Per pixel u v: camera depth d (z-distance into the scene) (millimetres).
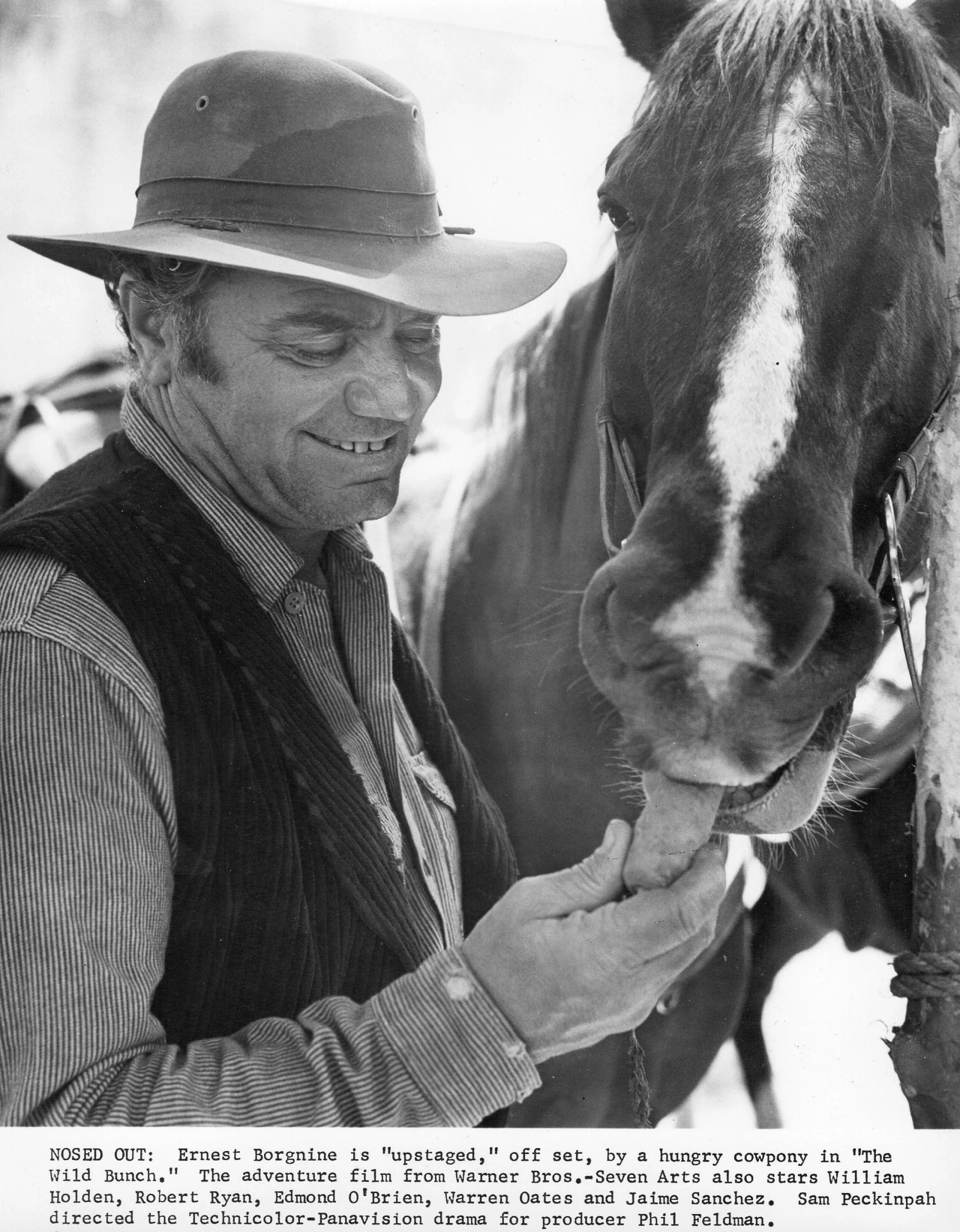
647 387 954
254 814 796
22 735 723
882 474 960
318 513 875
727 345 849
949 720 854
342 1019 740
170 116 869
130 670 760
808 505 808
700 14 1023
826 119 897
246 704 810
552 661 1453
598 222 1492
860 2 938
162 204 861
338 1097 712
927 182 925
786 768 875
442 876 979
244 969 798
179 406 872
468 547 1571
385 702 937
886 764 1411
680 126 959
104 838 718
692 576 786
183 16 2186
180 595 810
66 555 780
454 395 1779
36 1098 679
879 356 903
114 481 857
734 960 1506
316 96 847
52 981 691
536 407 1501
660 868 735
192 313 836
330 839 815
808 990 1764
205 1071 716
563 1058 1416
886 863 1488
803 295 853
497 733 1516
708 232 896
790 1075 1687
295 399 834
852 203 879
